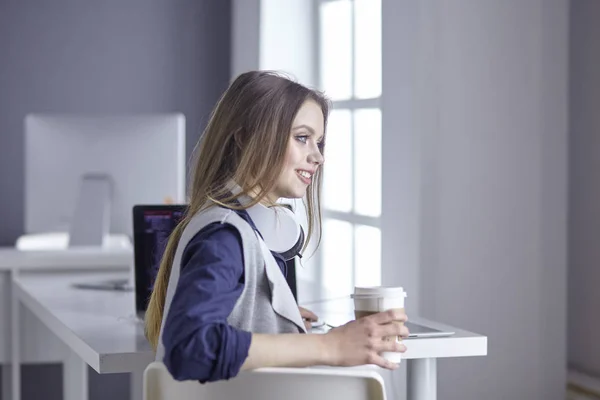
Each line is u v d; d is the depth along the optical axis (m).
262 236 1.82
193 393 1.59
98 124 4.13
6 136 5.49
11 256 3.86
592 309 3.58
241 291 1.64
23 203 5.52
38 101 5.52
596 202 3.56
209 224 1.69
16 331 3.79
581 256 3.65
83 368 3.99
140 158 4.13
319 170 2.05
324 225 4.84
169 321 1.53
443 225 3.29
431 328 2.37
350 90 4.58
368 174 4.36
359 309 1.89
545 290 3.34
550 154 3.33
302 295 3.61
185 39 5.67
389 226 3.50
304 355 1.62
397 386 3.44
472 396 3.29
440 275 3.29
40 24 5.51
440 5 3.28
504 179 3.32
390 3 3.47
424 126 3.28
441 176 3.29
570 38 3.72
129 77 5.61
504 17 3.31
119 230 4.17
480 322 3.31
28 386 5.31
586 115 3.62
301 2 4.95
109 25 5.58
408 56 3.32
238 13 5.40
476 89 3.31
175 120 4.14
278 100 1.81
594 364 3.56
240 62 5.35
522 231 3.33
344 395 1.53
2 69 5.47
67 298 3.21
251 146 1.79
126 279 3.63
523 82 3.32
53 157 4.13
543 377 3.34
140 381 3.96
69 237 4.16
